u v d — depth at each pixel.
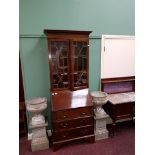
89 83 3.14
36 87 2.82
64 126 2.54
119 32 3.15
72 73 2.65
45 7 2.64
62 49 2.56
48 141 2.65
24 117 2.87
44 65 2.78
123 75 3.33
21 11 2.54
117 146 2.66
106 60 3.15
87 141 2.75
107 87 3.26
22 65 2.69
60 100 2.58
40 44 2.71
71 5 2.76
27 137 2.96
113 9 3.02
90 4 2.87
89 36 2.93
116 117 2.86
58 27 2.75
